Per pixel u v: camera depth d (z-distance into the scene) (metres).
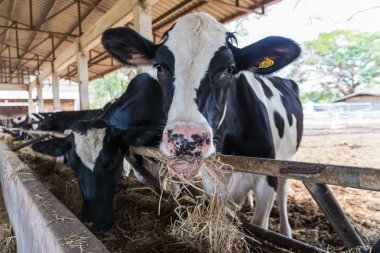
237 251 2.08
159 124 3.24
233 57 2.18
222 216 2.05
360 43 30.34
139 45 2.42
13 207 3.04
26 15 13.12
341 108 21.30
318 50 31.58
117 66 17.06
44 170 5.53
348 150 10.20
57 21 12.95
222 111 2.19
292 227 3.75
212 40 2.10
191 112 1.85
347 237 1.37
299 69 32.84
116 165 2.85
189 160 1.80
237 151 2.71
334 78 31.95
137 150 2.77
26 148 7.55
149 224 2.75
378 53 29.94
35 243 1.97
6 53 20.62
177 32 2.12
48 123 7.27
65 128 6.91
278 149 3.44
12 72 24.62
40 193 2.15
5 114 24.64
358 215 4.12
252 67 2.38
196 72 1.97
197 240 2.13
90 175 2.75
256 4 7.70
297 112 4.22
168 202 2.95
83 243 1.40
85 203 2.77
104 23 7.82
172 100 1.95
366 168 1.16
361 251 1.34
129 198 3.33
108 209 2.76
